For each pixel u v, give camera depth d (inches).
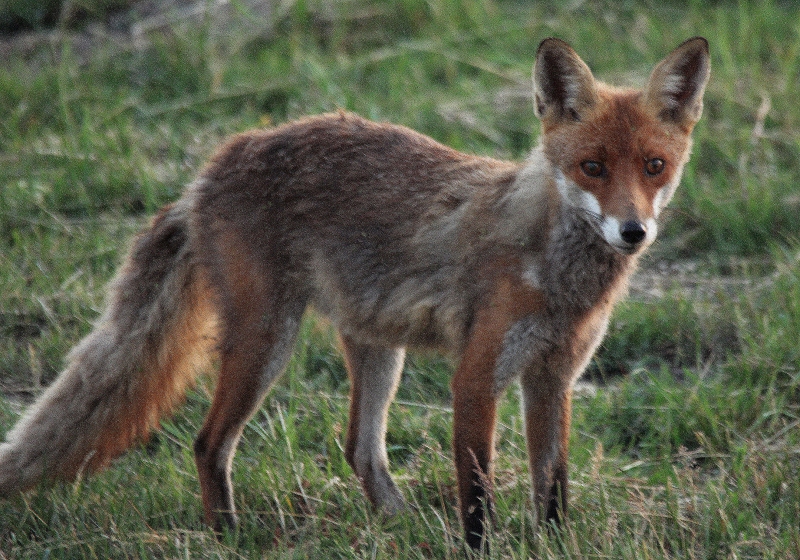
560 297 340.5
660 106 339.0
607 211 325.4
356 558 335.0
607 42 733.9
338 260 374.6
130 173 589.0
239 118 653.3
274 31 754.2
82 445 387.9
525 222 340.8
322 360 473.4
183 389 407.8
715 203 560.4
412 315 365.1
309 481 389.1
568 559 328.8
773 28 740.7
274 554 338.0
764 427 420.8
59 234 553.6
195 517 370.3
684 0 804.0
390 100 664.4
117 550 343.3
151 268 392.8
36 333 492.7
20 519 363.9
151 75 699.4
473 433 342.3
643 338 485.4
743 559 338.0
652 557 332.2
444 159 376.2
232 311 376.2
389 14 775.1
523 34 753.0
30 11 787.4
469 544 345.1
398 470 406.9
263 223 374.9
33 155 606.9
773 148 615.5
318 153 380.8
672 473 386.9
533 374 354.3
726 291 515.8
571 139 336.8
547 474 356.5
